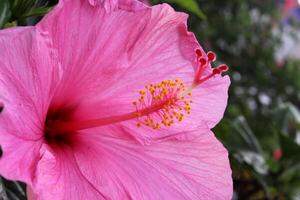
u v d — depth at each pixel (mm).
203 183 250
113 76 250
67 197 224
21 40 209
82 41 233
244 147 388
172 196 245
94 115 257
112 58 245
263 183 373
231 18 855
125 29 241
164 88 246
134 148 253
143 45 250
